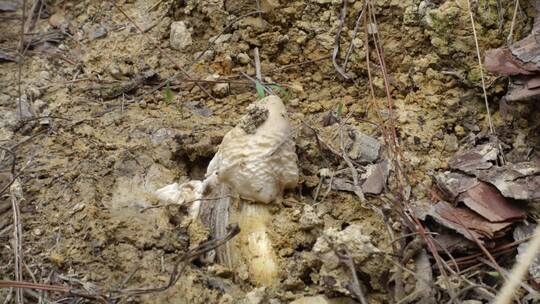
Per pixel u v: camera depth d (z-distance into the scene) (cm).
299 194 58
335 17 68
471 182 56
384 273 52
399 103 64
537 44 57
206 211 57
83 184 59
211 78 68
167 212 57
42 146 63
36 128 65
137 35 72
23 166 61
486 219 54
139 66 69
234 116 65
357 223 56
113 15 74
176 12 72
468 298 52
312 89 68
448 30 63
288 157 55
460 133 62
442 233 54
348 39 67
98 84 69
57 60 72
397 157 59
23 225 57
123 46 71
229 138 56
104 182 60
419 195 57
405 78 65
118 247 55
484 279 53
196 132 63
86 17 75
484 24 63
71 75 70
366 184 58
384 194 57
